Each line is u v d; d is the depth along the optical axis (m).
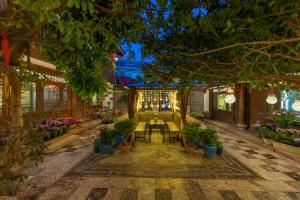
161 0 1.67
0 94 5.69
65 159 5.59
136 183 4.14
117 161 5.50
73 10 1.84
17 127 1.43
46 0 0.92
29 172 4.49
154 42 2.09
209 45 1.84
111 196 3.60
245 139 8.56
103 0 1.98
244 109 10.44
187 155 6.12
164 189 3.90
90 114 13.90
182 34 1.88
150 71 2.47
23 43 1.42
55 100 9.47
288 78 1.66
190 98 17.31
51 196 3.56
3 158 1.32
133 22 1.99
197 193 3.76
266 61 1.70
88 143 7.52
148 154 6.22
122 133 6.43
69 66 2.08
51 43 1.85
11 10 1.14
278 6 1.09
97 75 2.17
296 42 1.38
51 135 6.88
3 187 1.33
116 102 17.69
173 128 8.59
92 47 2.09
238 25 1.35
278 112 8.12
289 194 3.73
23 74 2.22
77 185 4.00
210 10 1.55
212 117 14.95
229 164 5.33
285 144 6.23
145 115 10.88
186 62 2.15
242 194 3.72
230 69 1.94
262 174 4.65
